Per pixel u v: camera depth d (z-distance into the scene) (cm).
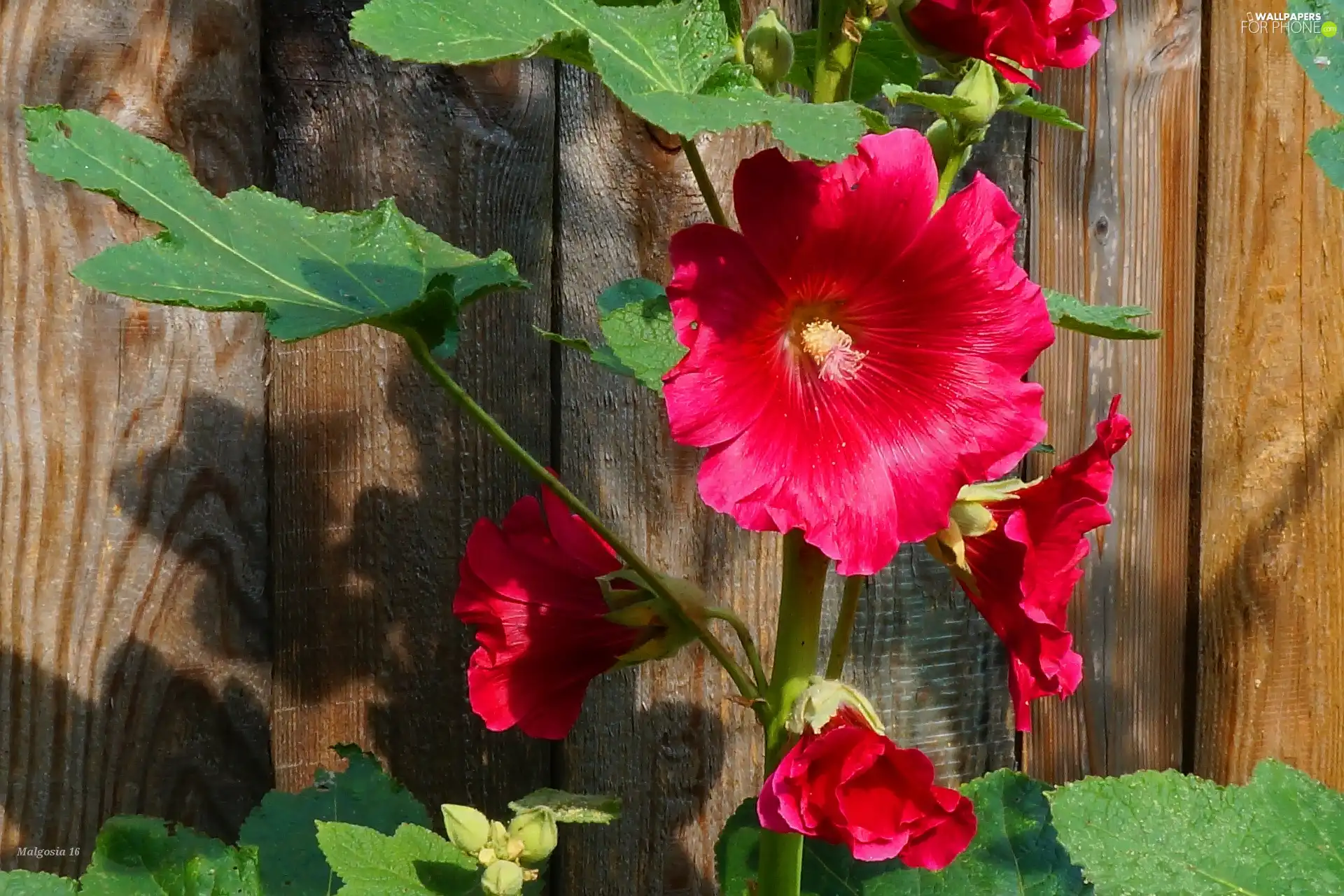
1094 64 116
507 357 109
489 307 109
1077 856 106
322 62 106
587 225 109
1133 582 121
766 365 86
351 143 106
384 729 109
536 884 99
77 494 103
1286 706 128
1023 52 88
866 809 86
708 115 81
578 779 112
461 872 92
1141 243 118
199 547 105
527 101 108
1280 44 119
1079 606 120
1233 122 119
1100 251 117
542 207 109
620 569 95
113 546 104
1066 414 118
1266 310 121
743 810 104
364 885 91
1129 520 121
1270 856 106
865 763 85
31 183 102
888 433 86
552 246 109
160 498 104
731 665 93
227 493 105
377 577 108
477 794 111
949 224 85
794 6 111
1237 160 119
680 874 114
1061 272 117
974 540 91
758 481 84
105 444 104
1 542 103
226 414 105
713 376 84
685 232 84
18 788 104
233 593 106
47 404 103
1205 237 119
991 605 90
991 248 86
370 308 91
